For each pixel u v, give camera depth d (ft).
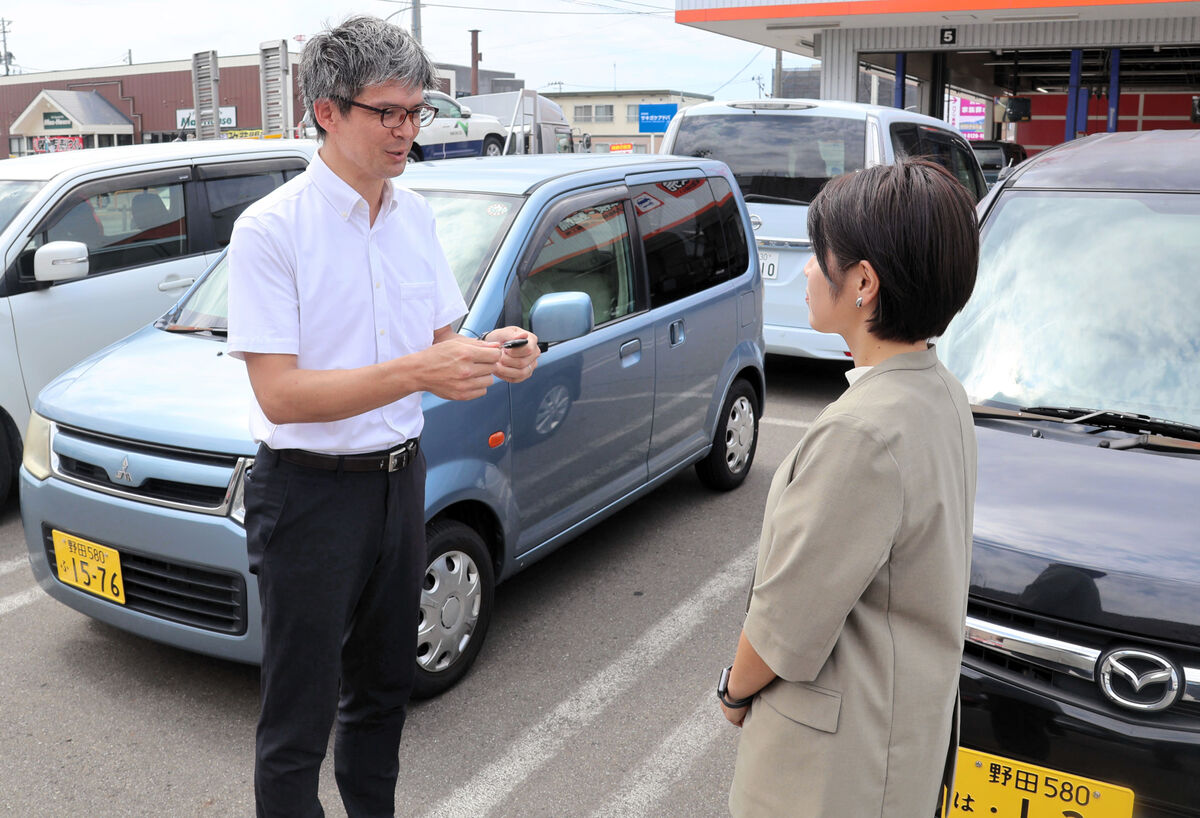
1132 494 7.63
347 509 7.09
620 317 13.44
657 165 15.15
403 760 9.90
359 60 6.34
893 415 4.48
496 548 11.60
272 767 7.36
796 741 4.67
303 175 6.87
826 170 22.49
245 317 6.54
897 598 4.62
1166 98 81.66
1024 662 6.93
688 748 10.16
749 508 16.65
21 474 11.43
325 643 7.23
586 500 13.01
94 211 17.56
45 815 9.07
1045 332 9.45
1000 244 10.24
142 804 9.23
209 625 10.02
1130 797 6.51
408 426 7.32
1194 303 9.11
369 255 6.96
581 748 10.13
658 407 14.32
